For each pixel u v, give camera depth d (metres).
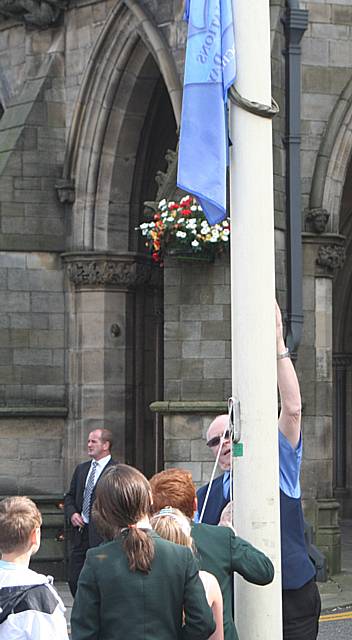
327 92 23.12
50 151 25.17
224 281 21.48
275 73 22.27
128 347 25.25
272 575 8.73
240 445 9.12
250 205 9.23
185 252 21.22
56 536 24.36
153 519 8.20
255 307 9.16
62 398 25.19
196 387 21.58
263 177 9.26
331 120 23.11
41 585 8.27
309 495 22.98
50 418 25.08
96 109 24.81
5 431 24.83
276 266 22.22
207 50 9.36
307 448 23.06
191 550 7.91
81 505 18.12
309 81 23.05
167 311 21.61
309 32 23.02
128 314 25.22
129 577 7.59
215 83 9.31
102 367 25.02
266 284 9.19
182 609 7.73
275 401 9.16
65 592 22.77
